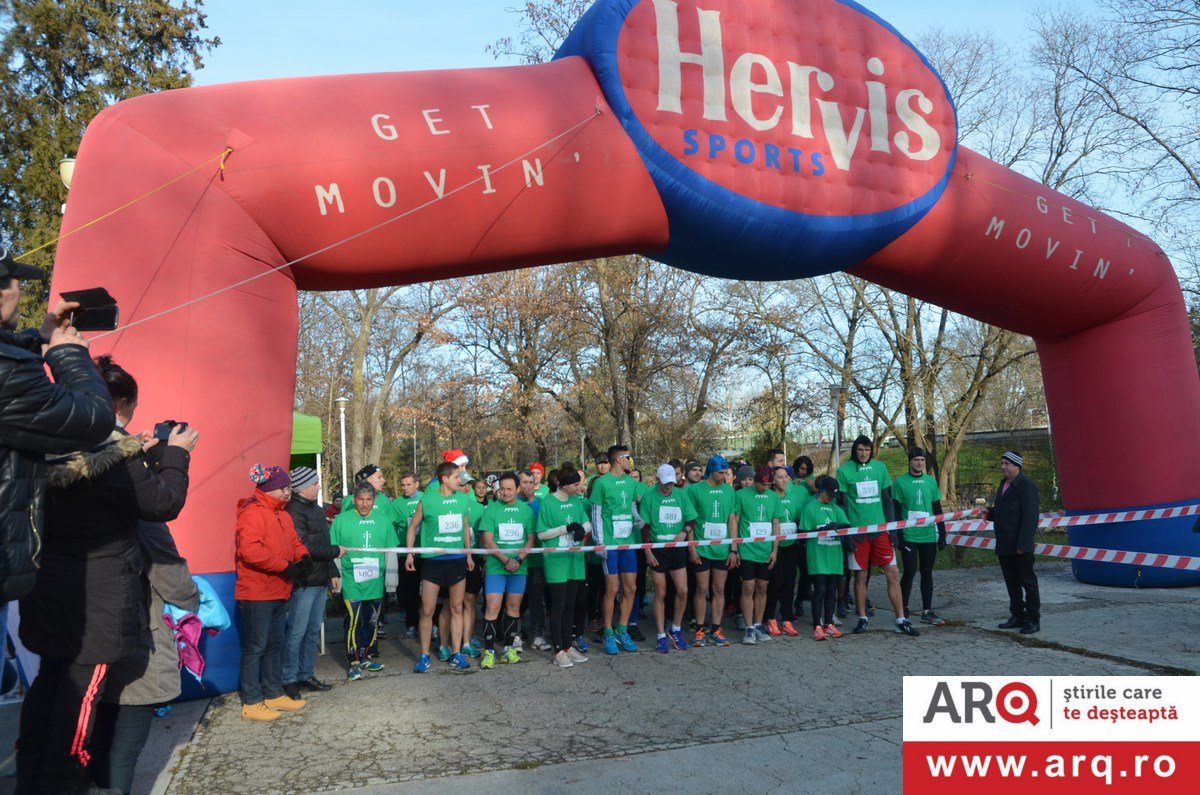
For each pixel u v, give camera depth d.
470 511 7.56
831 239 8.09
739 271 8.31
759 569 7.62
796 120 7.92
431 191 6.62
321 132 6.38
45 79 14.66
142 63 16.11
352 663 6.49
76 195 5.96
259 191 6.16
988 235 8.94
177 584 3.75
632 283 20.67
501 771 4.36
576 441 33.53
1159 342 10.08
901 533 8.23
